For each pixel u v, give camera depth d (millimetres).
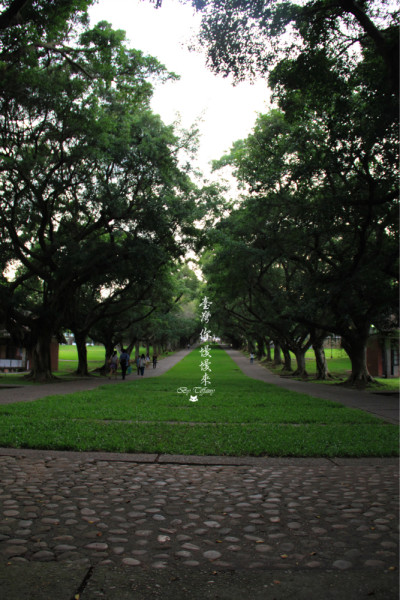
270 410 12570
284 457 7074
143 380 27312
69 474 5965
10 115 18703
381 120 13125
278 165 19828
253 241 25391
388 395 18750
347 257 22172
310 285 21719
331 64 11820
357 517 4441
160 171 23797
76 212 26062
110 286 29719
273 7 9812
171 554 3600
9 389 20359
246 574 3279
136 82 19094
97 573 3254
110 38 15641
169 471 6227
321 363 32562
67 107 19422
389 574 3273
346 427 9641
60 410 11820
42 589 3010
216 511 4621
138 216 24062
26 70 15633
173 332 51688
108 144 21609
